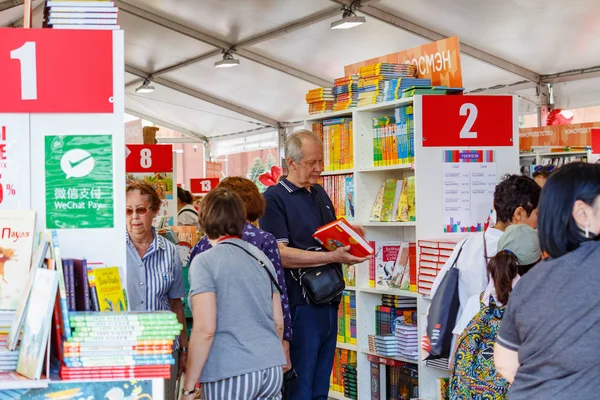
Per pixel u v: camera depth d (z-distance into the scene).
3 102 3.12
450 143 5.41
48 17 3.25
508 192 4.30
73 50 3.16
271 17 13.71
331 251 4.73
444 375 5.38
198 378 3.46
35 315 2.56
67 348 2.52
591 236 2.29
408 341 5.50
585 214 2.29
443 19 12.14
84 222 3.17
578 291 2.24
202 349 3.44
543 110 13.66
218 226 3.63
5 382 2.43
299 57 15.39
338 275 4.74
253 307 3.56
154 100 20.69
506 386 3.44
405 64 5.97
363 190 6.00
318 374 4.84
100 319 2.56
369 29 13.12
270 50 15.39
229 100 19.48
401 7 12.03
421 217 5.33
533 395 2.29
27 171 3.14
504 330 2.48
